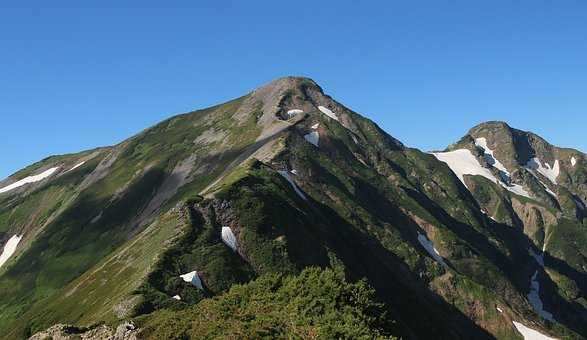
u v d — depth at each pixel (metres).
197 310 44.44
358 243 118.81
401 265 129.12
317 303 42.12
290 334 37.19
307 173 138.88
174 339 39.88
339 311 41.47
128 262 91.44
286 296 43.91
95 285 92.56
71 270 149.50
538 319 141.62
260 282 47.16
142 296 69.50
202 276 79.81
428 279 132.62
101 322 63.91
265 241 91.19
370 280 105.00
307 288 44.03
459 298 131.50
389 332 43.53
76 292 96.50
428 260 136.62
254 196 99.44
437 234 158.75
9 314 138.38
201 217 93.00
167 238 87.75
